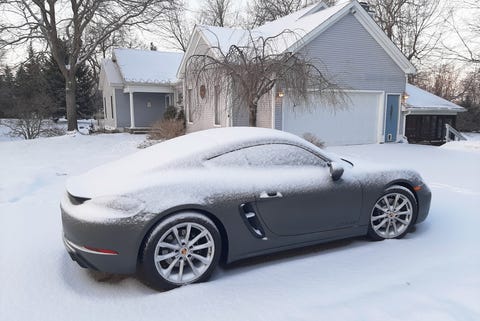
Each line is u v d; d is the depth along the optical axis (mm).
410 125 18359
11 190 5820
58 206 5082
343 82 13594
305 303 2486
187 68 12531
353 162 3938
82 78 32344
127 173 2977
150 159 3164
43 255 3395
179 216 2762
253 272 3051
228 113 12727
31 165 9219
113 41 20328
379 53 14188
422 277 2826
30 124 20078
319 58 13039
